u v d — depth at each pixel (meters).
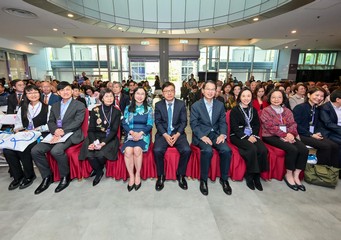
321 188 2.28
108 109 2.46
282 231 1.64
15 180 2.27
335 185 2.28
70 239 1.55
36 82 4.87
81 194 2.14
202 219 1.77
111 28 6.68
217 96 4.08
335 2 4.21
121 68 10.55
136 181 2.27
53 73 11.41
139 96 2.50
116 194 2.14
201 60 10.50
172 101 2.57
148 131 2.49
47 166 2.27
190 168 2.47
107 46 10.23
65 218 1.77
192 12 6.85
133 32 7.33
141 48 9.84
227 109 3.76
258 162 2.27
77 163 2.34
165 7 6.91
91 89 4.67
